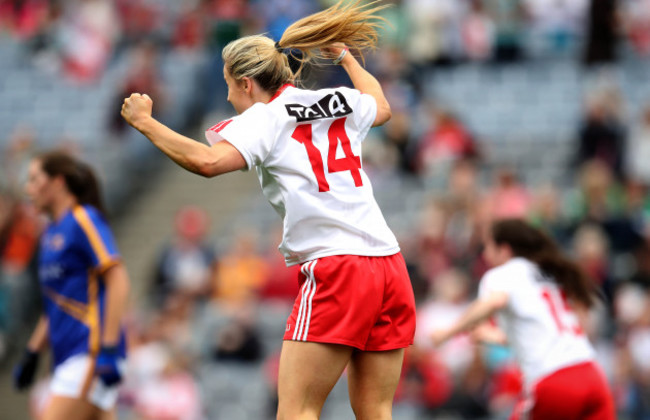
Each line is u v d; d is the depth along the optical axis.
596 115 45.16
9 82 61.66
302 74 16.56
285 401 14.05
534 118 51.69
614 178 43.16
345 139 14.59
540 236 21.44
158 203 52.53
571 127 50.53
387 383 14.59
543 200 40.19
